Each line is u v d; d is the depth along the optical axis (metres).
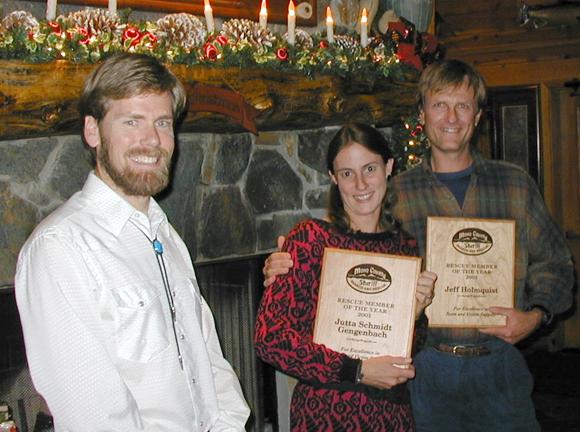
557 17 4.66
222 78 2.53
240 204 2.98
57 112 2.13
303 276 1.91
